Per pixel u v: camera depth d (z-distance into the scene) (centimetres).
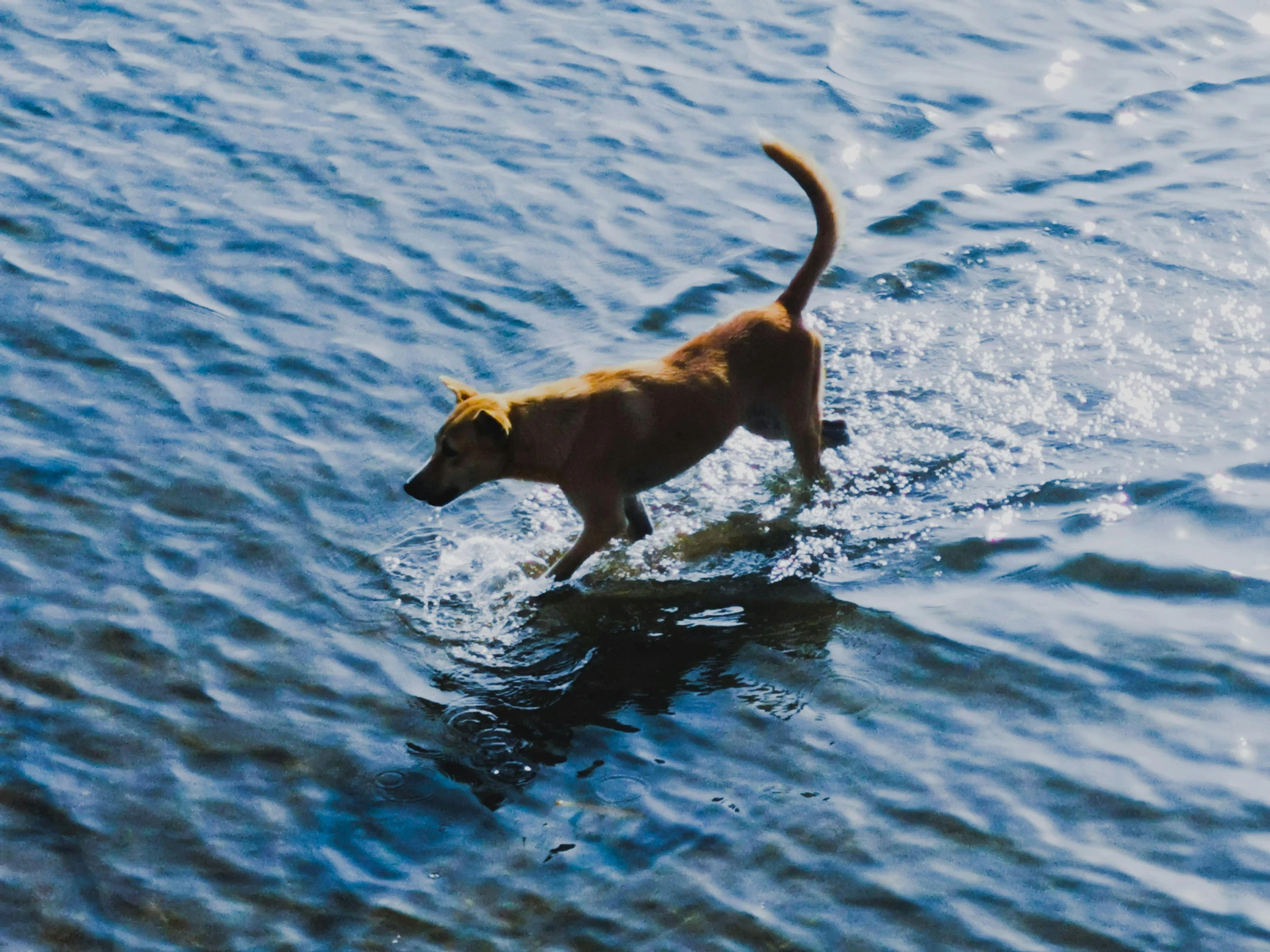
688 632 689
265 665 664
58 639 673
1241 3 1377
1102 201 1060
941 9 1382
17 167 1119
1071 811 571
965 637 671
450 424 693
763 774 597
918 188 1088
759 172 1122
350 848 565
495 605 710
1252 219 1018
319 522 763
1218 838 554
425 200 1084
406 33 1352
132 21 1370
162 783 595
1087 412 834
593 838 566
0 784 591
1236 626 663
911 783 588
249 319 942
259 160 1135
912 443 820
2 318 933
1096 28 1338
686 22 1368
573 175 1117
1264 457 779
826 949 512
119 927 530
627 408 716
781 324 754
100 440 820
